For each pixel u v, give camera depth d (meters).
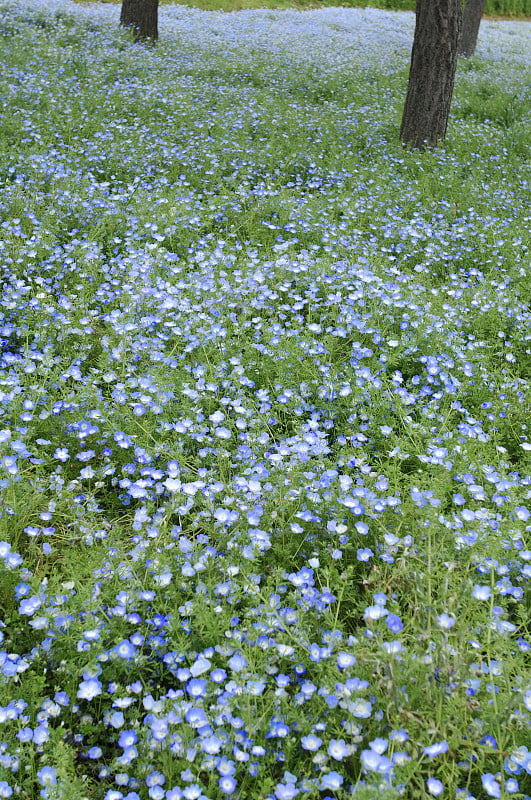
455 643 2.30
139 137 8.34
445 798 2.10
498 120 12.39
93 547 3.01
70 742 2.33
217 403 4.08
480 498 3.25
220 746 2.09
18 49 12.21
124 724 2.33
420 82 9.70
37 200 6.25
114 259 5.55
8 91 9.62
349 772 2.23
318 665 2.36
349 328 4.86
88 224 6.21
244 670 2.32
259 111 10.41
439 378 4.48
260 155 8.31
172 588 2.68
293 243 6.30
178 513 3.08
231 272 5.58
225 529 3.03
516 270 6.28
